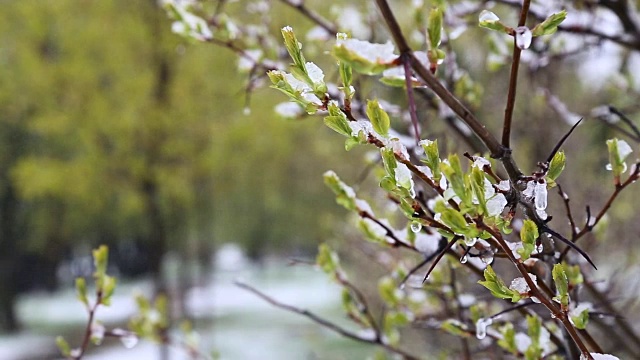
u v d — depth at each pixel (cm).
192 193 1055
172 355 873
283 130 992
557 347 158
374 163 209
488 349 212
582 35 248
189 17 204
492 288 108
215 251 2436
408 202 109
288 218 2170
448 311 203
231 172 1107
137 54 887
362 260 504
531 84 269
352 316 199
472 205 97
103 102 881
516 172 111
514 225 178
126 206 1041
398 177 103
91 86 888
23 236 1766
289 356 1055
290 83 105
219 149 965
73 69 870
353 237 409
